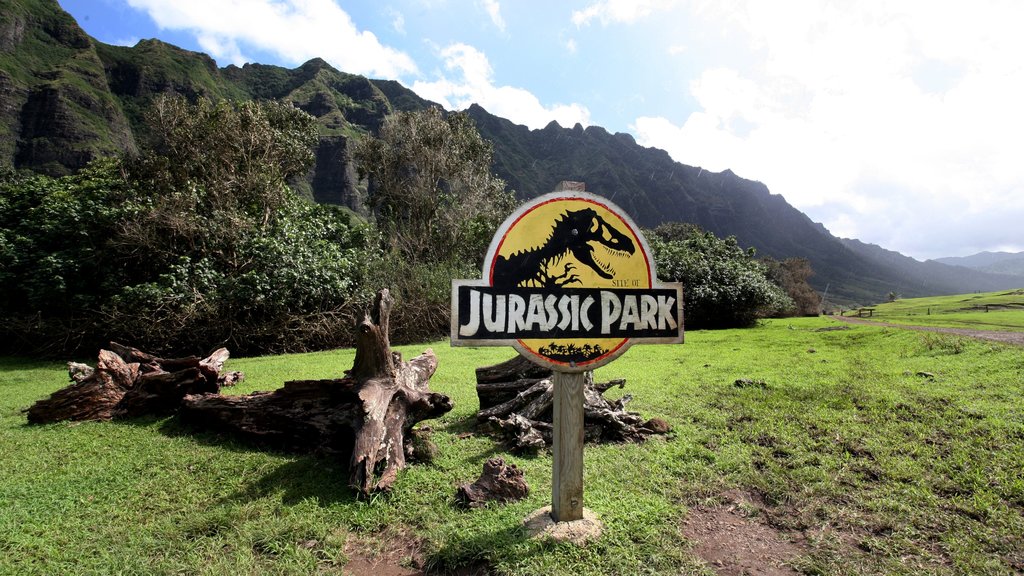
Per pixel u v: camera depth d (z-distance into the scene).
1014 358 8.23
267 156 17.38
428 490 3.93
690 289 22.73
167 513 3.62
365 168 30.19
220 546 3.16
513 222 3.20
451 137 28.39
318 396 4.89
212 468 4.43
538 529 3.20
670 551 3.04
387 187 29.14
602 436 5.23
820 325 22.69
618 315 3.32
